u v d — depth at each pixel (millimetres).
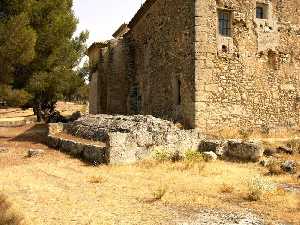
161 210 9211
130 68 28750
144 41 25969
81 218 8570
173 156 15422
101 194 10672
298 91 21016
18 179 12484
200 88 18484
